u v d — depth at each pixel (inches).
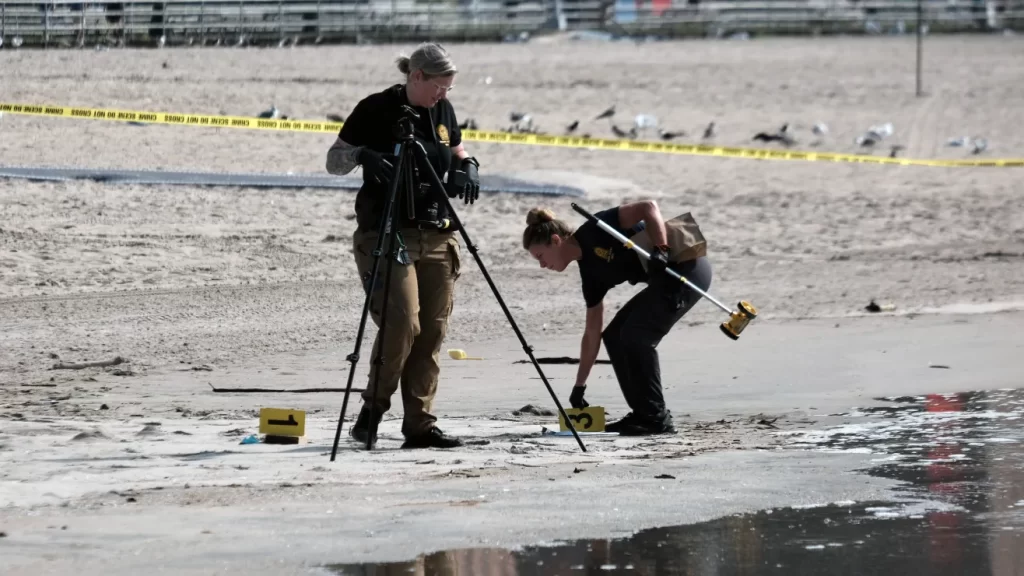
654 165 3410.4
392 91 944.9
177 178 2588.6
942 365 1412.4
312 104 3528.5
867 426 1061.1
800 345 1598.2
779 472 845.2
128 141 2869.1
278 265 2140.7
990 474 831.7
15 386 1341.0
